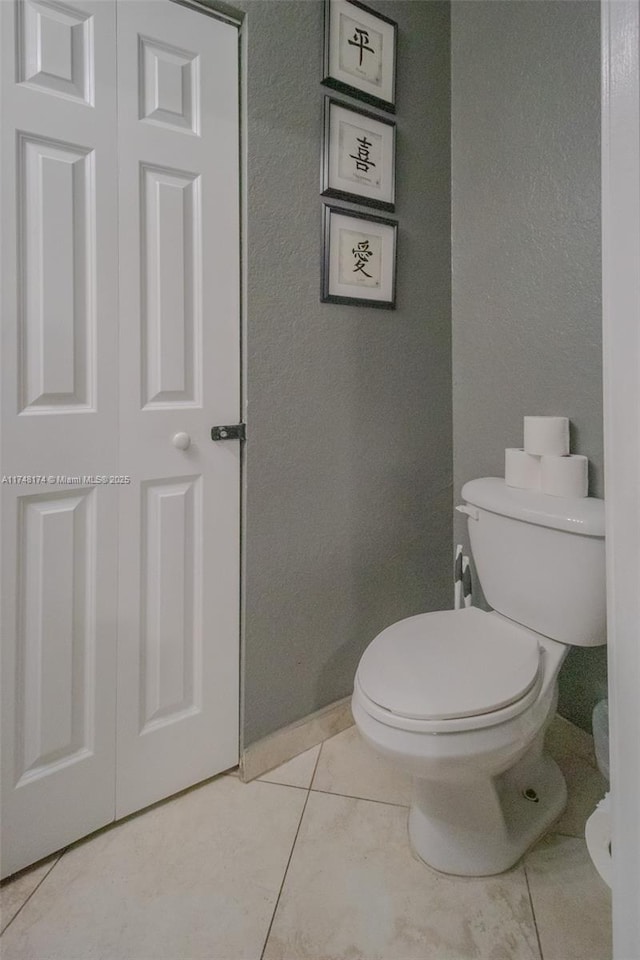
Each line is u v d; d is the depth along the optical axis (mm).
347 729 1570
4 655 1040
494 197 1553
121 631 1186
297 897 1043
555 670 1130
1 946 946
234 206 1276
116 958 932
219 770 1359
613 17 546
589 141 1292
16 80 989
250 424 1324
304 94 1360
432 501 1728
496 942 959
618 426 555
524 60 1440
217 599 1323
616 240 549
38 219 1026
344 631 1549
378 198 1507
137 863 1113
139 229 1148
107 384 1128
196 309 1239
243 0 1236
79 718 1146
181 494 1250
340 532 1518
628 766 557
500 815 1104
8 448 1019
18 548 1046
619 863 572
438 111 1651
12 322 1009
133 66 1117
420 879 1083
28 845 1089
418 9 1582
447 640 1181
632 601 544
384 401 1585
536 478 1332
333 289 1439
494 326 1579
